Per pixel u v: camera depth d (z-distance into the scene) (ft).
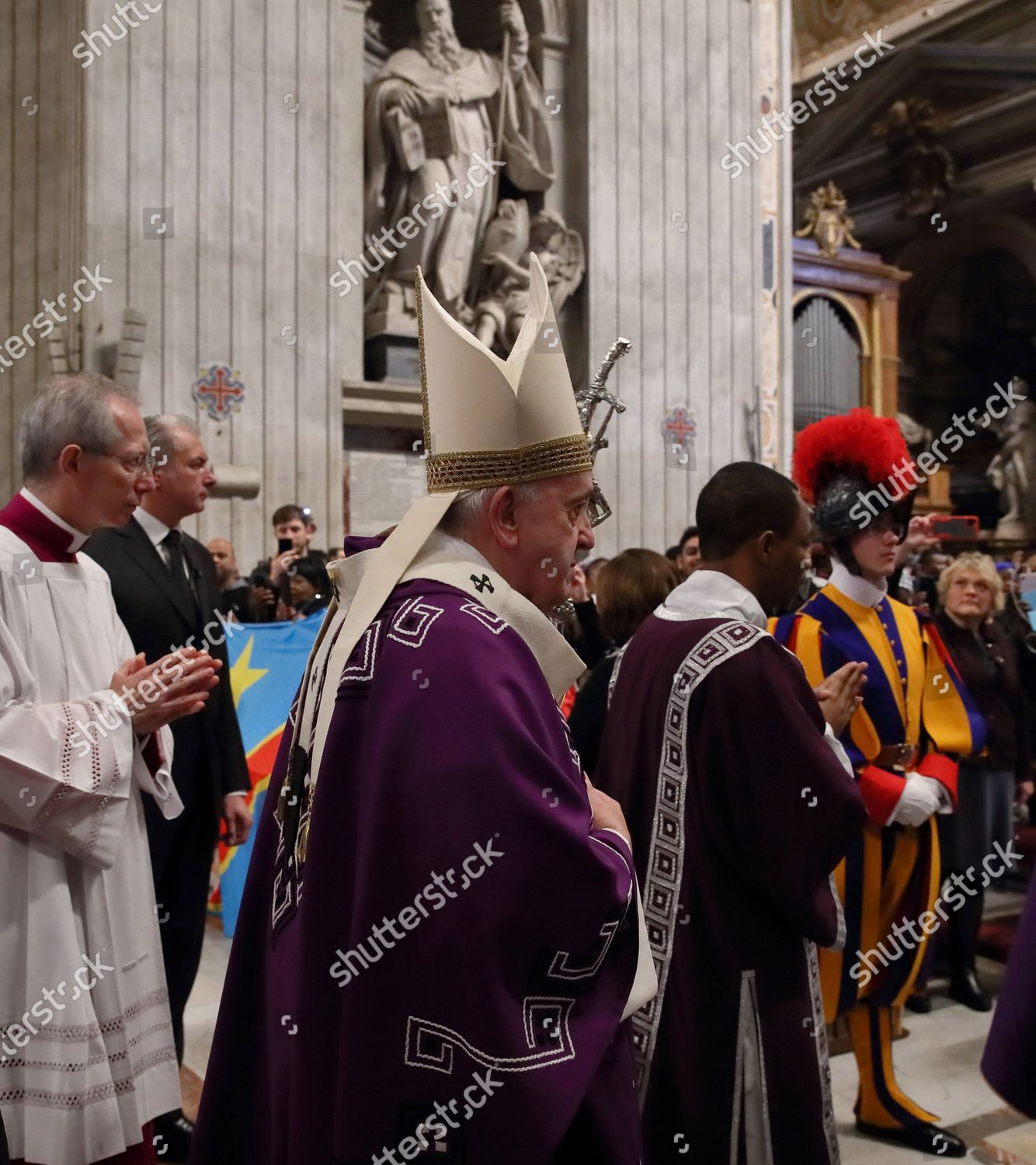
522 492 4.62
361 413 26.86
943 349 60.08
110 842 7.02
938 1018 13.53
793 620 10.05
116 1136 7.11
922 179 52.60
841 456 9.73
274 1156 4.46
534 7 29.91
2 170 24.49
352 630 4.51
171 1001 10.25
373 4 28.96
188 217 23.76
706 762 6.77
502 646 4.23
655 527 30.22
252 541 24.44
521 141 29.17
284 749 5.10
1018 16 46.83
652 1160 6.81
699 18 31.35
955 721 10.27
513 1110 3.87
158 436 10.27
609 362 5.71
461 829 3.91
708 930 6.79
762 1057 6.70
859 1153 10.14
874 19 51.67
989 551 52.54
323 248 25.38
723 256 31.60
